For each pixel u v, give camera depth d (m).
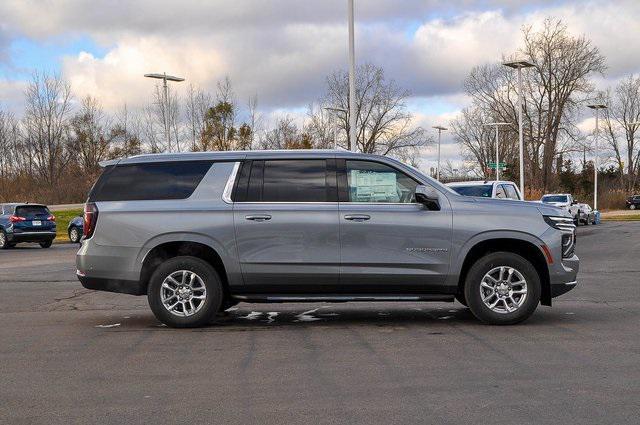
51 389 5.99
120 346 7.73
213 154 8.86
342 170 8.69
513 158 74.25
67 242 33.16
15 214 27.86
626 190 87.62
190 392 5.84
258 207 8.58
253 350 7.45
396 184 8.67
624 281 13.78
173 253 8.91
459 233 8.52
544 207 8.74
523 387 5.85
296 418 5.11
